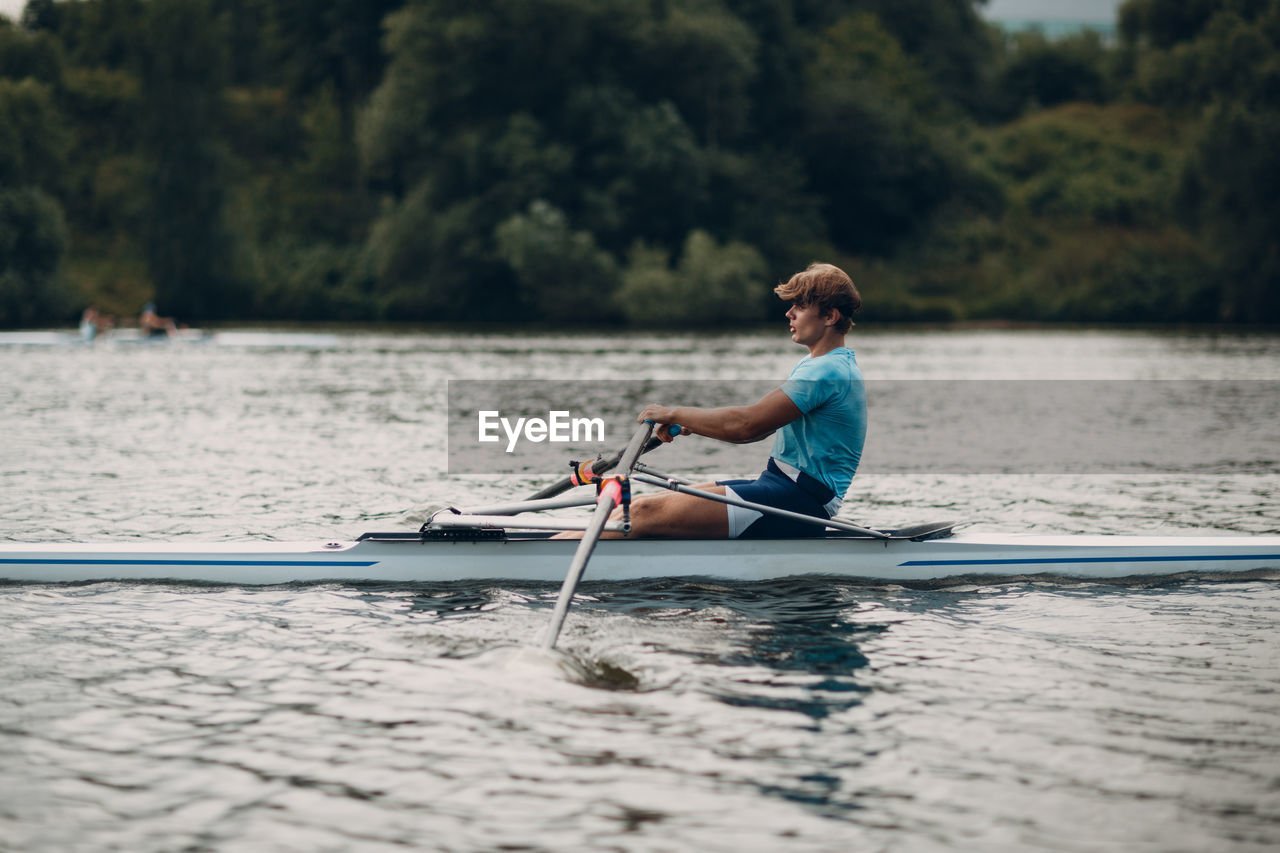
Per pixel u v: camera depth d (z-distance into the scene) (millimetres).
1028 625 4996
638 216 51719
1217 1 57188
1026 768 3436
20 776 3361
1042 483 9773
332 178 65312
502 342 37938
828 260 57188
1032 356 31156
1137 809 3168
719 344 37250
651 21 51094
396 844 2971
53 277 47250
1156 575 5922
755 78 57906
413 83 50094
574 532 5848
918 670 4352
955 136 66000
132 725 3762
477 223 50062
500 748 3580
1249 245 47219
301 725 3764
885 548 5750
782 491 5570
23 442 11953
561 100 52469
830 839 3000
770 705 3963
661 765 3455
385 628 4875
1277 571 5980
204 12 53188
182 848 2945
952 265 61688
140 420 14406
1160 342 38906
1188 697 4051
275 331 45625
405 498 8656
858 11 75688
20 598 5375
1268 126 45750
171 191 51969
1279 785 3320
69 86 66750
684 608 5219
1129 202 63688
